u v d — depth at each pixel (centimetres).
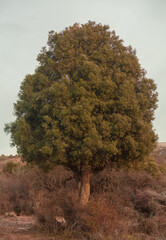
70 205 1033
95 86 1066
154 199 1139
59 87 1074
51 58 1246
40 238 911
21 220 1341
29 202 1625
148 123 1147
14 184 1944
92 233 898
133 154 1115
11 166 2631
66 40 1194
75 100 1077
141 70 1220
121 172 1653
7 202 1675
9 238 922
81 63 1112
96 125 1062
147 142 1135
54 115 1069
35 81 1207
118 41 1239
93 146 1019
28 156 1189
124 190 1468
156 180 1527
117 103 1072
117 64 1154
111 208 973
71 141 1052
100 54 1154
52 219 1023
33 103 1152
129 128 1070
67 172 1912
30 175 2028
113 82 1085
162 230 896
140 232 922
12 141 1249
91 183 1703
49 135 1052
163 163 2039
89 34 1209
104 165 1234
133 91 1106
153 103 1213
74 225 967
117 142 1075
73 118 1023
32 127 1228
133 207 1180
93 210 957
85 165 1211
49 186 1823
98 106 1067
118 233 851
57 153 1062
